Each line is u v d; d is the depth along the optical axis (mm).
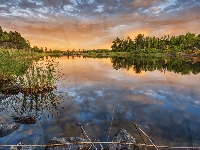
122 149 4250
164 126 5496
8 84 10500
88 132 5133
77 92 9359
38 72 9641
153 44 83625
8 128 4988
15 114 6254
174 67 22984
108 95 8805
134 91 9711
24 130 5113
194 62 32406
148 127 5449
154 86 10984
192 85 11211
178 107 7125
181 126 5492
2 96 8133
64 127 5391
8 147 4219
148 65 26250
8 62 13227
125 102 7750
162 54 71562
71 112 6543
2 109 6688
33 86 9242
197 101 7852
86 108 6980
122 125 5582
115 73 16984
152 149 4320
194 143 4574
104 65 25781
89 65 25500
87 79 13383
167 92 9469
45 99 8094
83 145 4371
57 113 6445
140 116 6246
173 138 4820
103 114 6395
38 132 5035
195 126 5484
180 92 9430
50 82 9938
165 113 6508
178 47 67250
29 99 8055
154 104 7484
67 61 34000
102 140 4742
